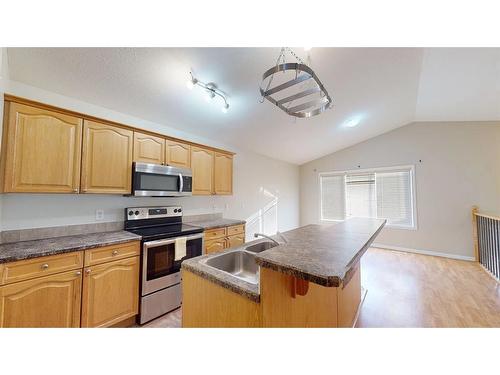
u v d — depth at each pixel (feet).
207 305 3.74
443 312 7.39
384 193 15.93
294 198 19.29
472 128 13.25
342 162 17.84
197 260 4.49
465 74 8.57
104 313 5.70
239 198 13.43
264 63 6.56
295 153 16.67
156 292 6.76
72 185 5.82
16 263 4.46
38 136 5.29
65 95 6.56
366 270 11.50
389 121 14.03
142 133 7.45
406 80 9.25
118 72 6.05
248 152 14.26
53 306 4.91
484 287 9.34
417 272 11.18
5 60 5.01
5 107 4.90
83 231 6.91
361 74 8.37
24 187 5.08
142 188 7.23
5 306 4.33
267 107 9.29
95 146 6.30
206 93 7.61
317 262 2.38
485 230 11.74
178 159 8.57
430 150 14.28
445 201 13.78
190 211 10.39
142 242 6.55
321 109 5.61
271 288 2.90
